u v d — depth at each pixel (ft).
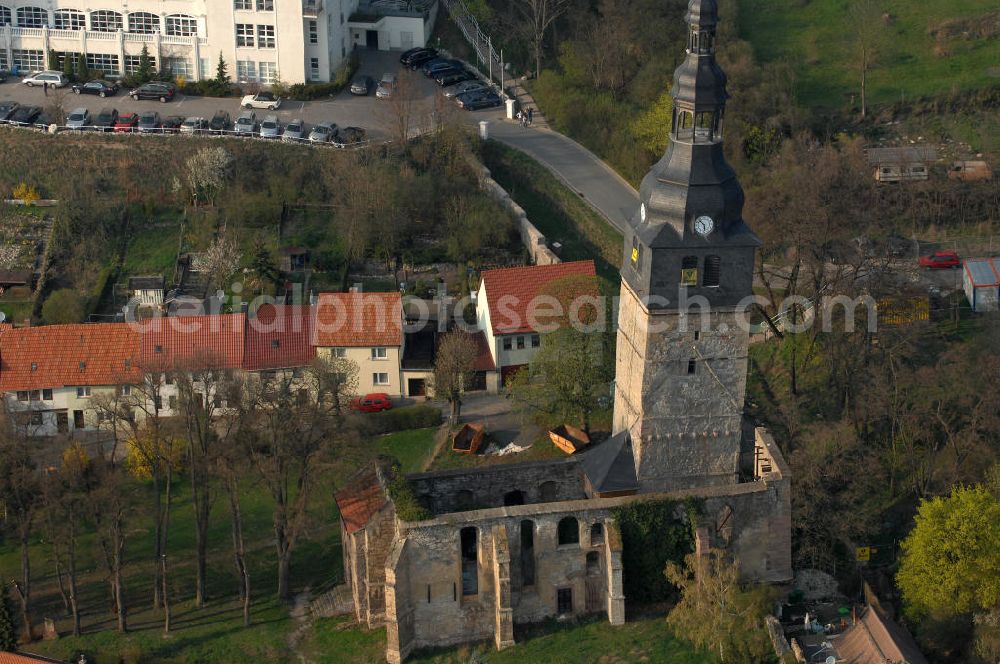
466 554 584.81
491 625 577.43
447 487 601.21
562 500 611.06
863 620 550.36
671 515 570.46
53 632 606.55
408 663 568.41
